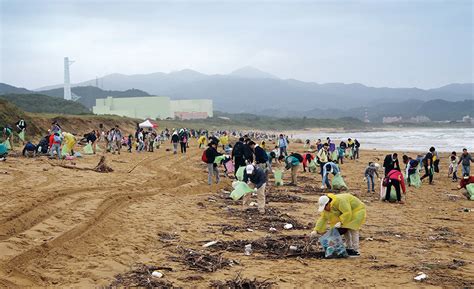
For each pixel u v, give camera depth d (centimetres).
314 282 821
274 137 10544
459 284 820
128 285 775
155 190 1806
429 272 892
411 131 19000
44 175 1905
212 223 1301
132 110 14338
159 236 1121
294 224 1318
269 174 2641
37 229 1039
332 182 2177
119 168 2425
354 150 4162
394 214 1591
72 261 884
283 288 784
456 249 1097
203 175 2420
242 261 948
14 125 3869
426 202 1889
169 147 4612
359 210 988
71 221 1144
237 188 1538
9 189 1493
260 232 1220
